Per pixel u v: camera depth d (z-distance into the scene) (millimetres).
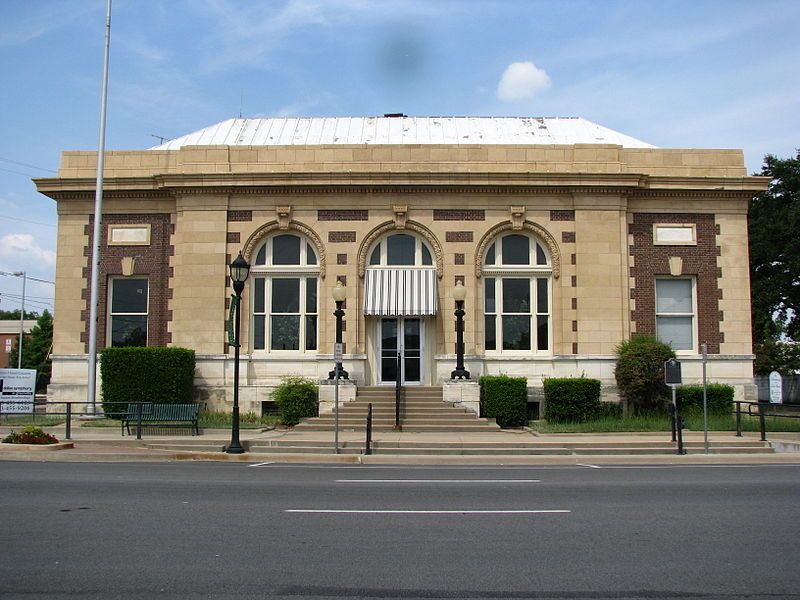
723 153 30062
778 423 26531
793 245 47781
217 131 34188
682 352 29578
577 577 7883
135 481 14719
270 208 29281
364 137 33469
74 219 30203
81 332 29797
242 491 13484
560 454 21234
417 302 28641
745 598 7246
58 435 23531
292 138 33375
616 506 12016
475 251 29078
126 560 8422
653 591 7434
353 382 27359
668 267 29547
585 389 27219
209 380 28672
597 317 28797
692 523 10633
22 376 28531
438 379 28391
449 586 7547
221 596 7176
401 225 29078
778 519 10953
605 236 29109
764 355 51094
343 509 11586
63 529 9984
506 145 29453
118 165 30141
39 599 7059
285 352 29188
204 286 29031
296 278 29562
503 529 10148
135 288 30188
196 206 29266
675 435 22750
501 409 26859
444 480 15430
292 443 21719
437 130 34250
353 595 7254
